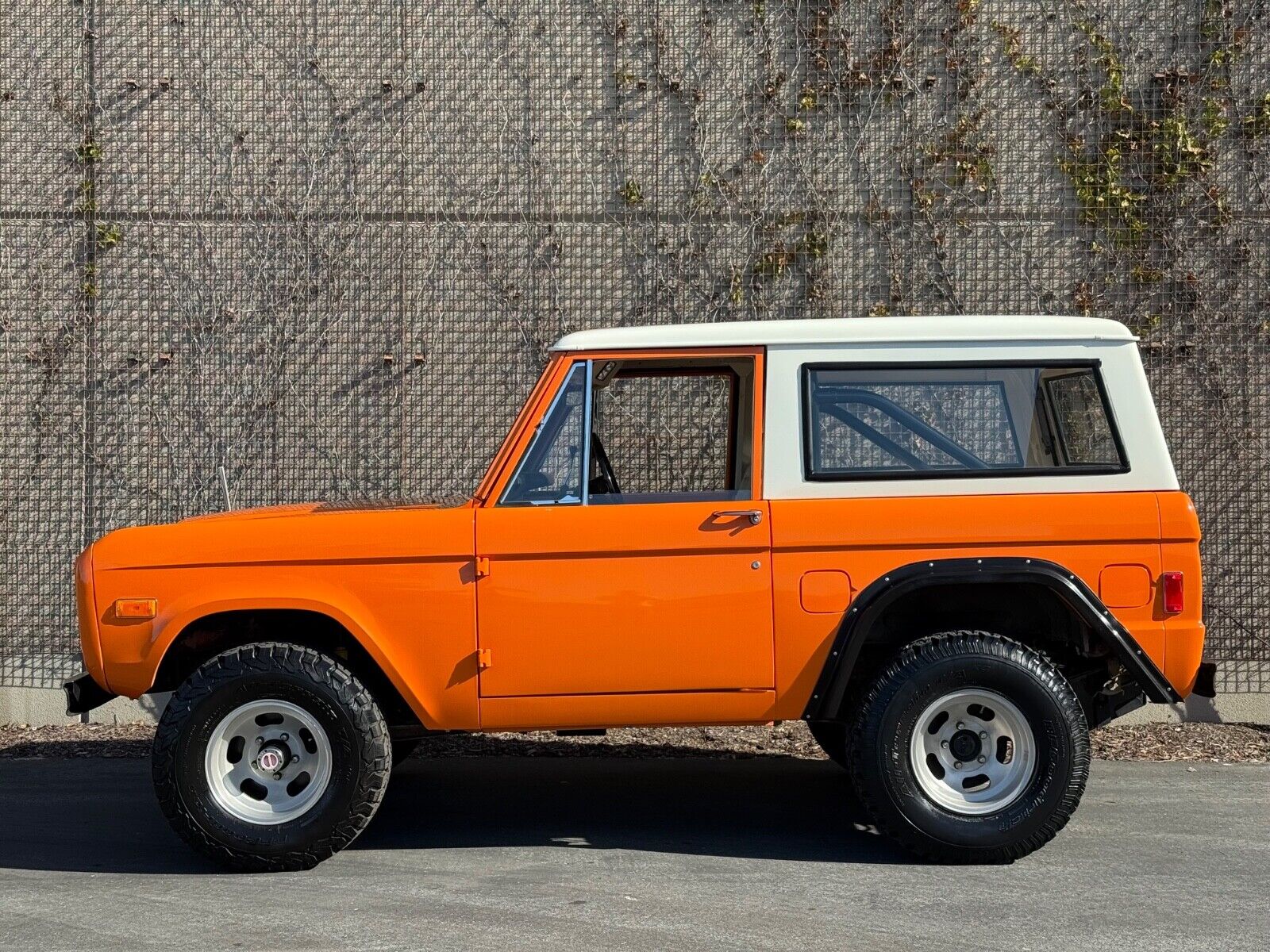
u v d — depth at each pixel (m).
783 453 4.68
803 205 7.80
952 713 4.62
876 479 4.66
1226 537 7.62
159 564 4.62
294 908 4.18
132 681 4.64
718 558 4.59
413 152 7.82
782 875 4.52
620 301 7.82
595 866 4.67
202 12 7.81
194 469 7.80
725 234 7.82
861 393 4.73
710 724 4.65
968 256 7.80
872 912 4.09
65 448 7.79
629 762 6.55
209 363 7.80
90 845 5.07
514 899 4.27
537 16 7.80
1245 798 5.64
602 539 4.59
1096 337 4.71
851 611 4.55
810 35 7.79
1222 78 7.71
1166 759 6.51
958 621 4.96
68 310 7.80
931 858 4.59
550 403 4.74
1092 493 4.62
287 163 7.82
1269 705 7.43
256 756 4.64
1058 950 3.74
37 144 7.81
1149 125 7.72
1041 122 7.78
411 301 7.80
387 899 4.28
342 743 4.57
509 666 4.59
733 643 4.58
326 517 4.68
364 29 7.80
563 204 7.81
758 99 7.81
